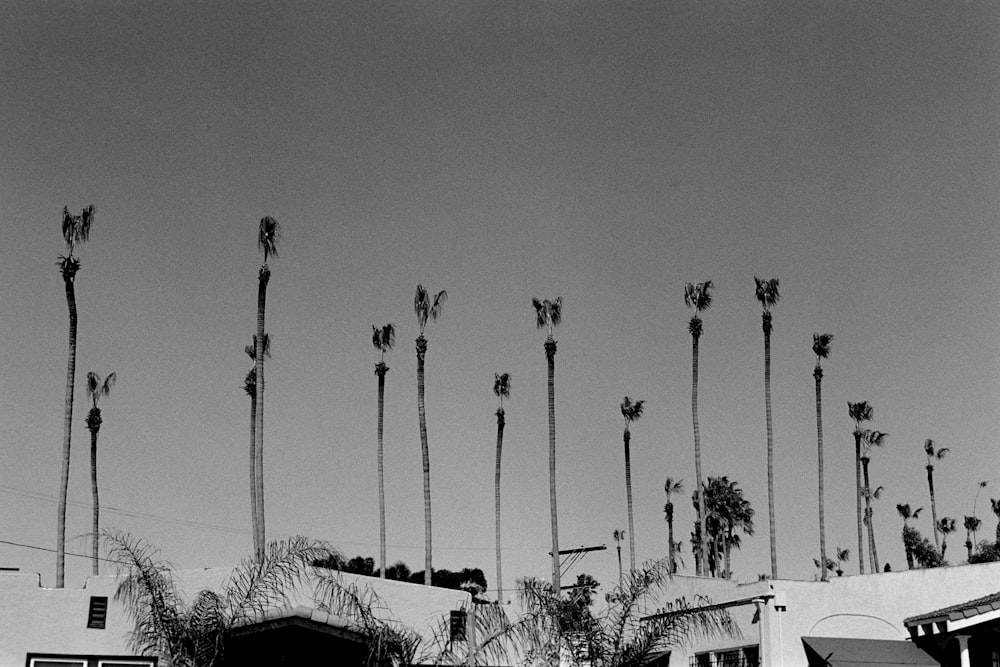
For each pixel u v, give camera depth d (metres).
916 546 82.12
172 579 25.81
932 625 27.17
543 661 26.61
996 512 83.94
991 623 27.02
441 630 26.36
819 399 62.31
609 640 27.12
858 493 74.31
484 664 26.22
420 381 52.66
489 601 28.48
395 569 69.62
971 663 27.41
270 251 46.44
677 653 30.69
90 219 47.81
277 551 25.80
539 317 56.56
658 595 31.47
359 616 25.45
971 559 73.69
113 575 25.72
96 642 25.34
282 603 25.44
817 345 62.97
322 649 26.77
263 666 26.48
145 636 25.27
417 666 25.88
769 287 60.06
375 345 60.34
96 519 55.72
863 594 27.89
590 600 29.81
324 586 25.77
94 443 56.91
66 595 25.59
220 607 25.03
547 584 27.70
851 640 27.27
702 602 29.67
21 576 25.62
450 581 69.31
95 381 57.50
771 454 58.03
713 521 77.94
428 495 51.22
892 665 26.53
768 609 27.09
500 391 67.88
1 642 25.16
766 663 26.62
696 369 58.53
